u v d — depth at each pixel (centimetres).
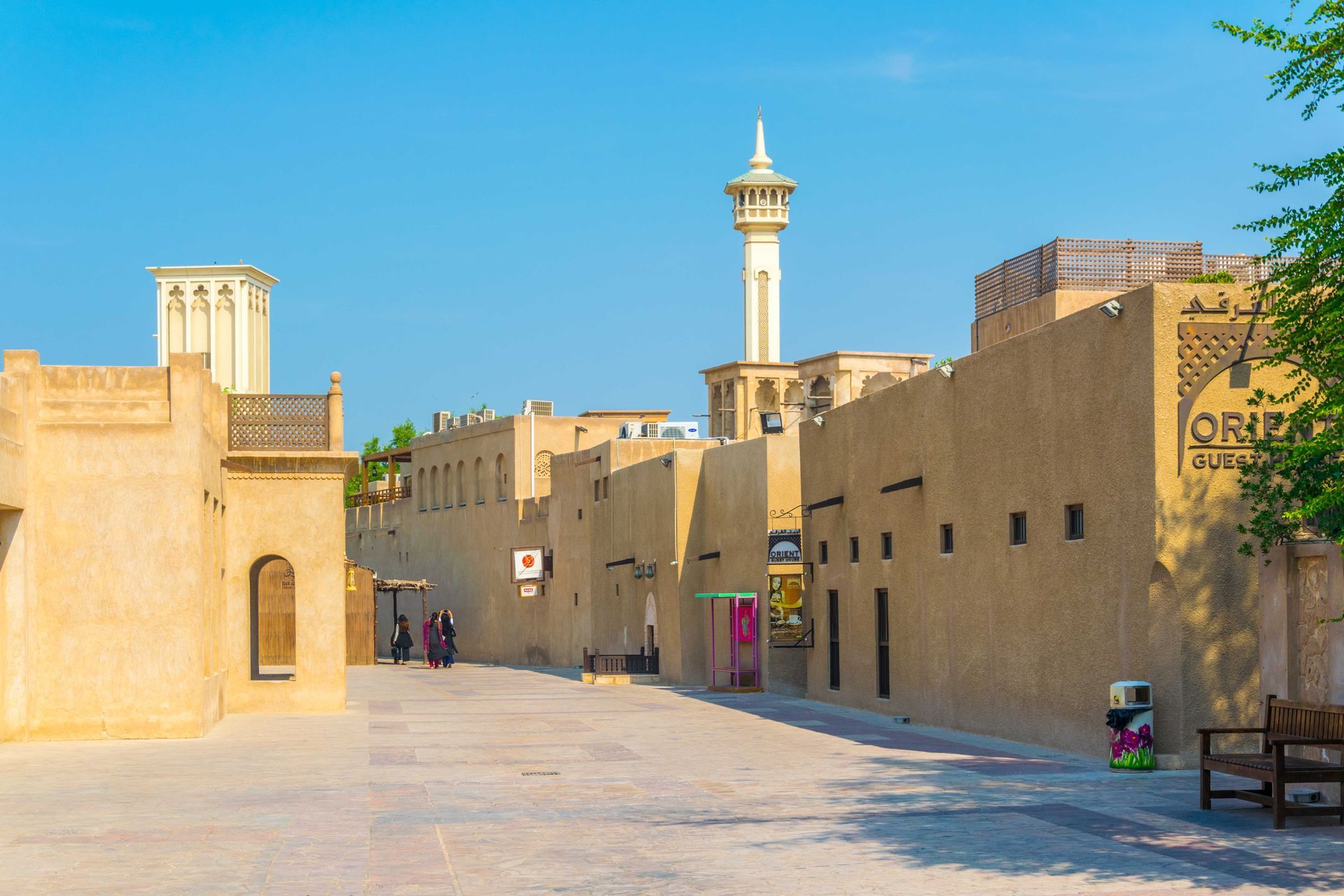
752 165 9319
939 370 2223
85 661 2039
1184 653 1578
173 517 2067
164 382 2088
